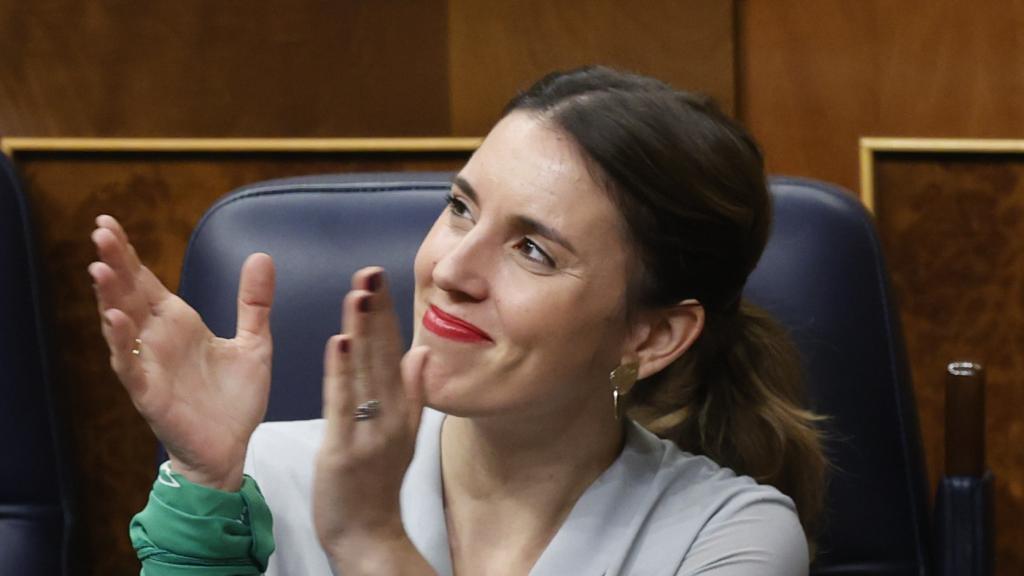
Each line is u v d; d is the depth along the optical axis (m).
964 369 4.89
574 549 4.23
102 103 6.85
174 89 6.86
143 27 6.82
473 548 4.34
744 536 4.31
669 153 4.00
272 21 6.85
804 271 5.16
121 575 7.17
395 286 5.13
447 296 3.92
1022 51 7.04
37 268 6.11
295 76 6.89
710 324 4.52
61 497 6.12
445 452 4.42
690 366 4.82
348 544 3.40
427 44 6.90
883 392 5.16
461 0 6.88
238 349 3.69
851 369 5.14
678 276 4.13
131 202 6.89
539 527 4.32
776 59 7.12
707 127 4.12
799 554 4.38
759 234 4.36
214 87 6.87
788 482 4.92
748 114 7.16
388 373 3.29
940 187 7.15
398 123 6.94
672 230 4.05
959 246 7.18
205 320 5.11
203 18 6.83
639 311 4.13
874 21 7.07
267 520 3.79
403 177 5.27
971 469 4.89
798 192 5.27
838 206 5.23
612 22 6.93
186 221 6.91
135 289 3.54
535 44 6.92
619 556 4.23
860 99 7.12
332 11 6.86
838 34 7.09
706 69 6.97
